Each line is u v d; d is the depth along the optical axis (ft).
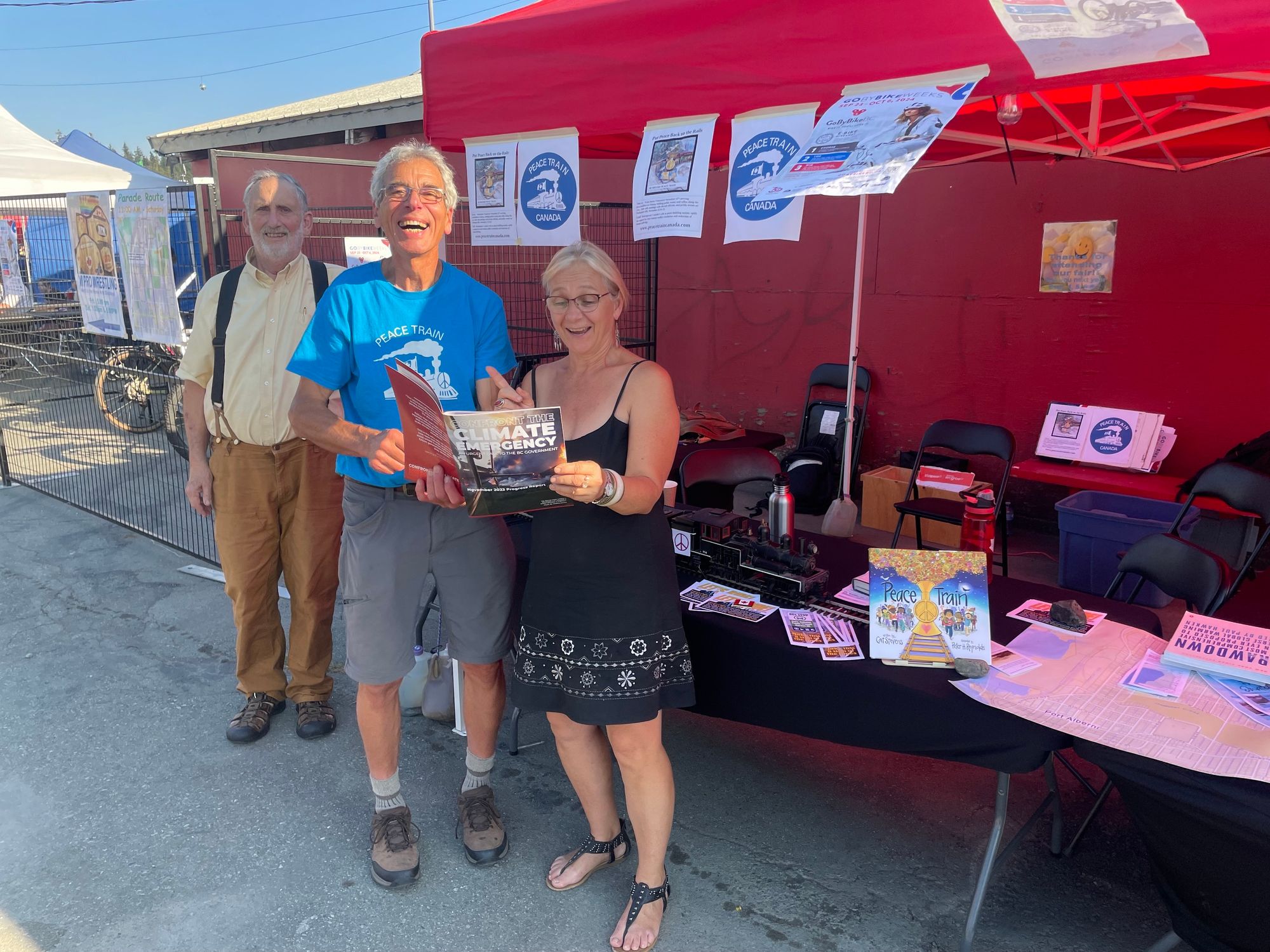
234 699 11.80
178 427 22.09
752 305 22.45
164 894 8.22
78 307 22.57
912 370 19.98
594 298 6.86
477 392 7.90
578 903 8.06
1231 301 15.76
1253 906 5.86
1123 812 9.23
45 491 20.77
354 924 7.84
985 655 7.39
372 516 7.77
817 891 8.16
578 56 8.88
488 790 8.98
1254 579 14.74
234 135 34.50
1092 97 10.59
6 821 9.29
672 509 9.80
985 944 7.46
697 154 8.25
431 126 10.26
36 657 12.98
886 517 18.52
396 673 8.05
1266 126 12.48
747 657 7.89
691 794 9.70
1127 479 15.97
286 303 10.05
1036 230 17.74
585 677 6.98
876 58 7.22
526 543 10.00
